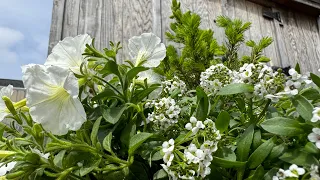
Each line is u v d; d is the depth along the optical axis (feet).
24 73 0.65
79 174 0.64
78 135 0.66
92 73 0.79
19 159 0.61
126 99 0.76
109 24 2.66
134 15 2.80
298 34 3.68
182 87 0.96
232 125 0.75
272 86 0.63
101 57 0.78
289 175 0.50
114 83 0.88
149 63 0.90
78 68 0.77
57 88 0.65
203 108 0.69
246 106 0.86
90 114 0.74
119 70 0.78
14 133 0.75
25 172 0.58
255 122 0.68
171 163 0.60
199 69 1.80
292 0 3.66
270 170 0.56
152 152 0.66
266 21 3.54
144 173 0.68
